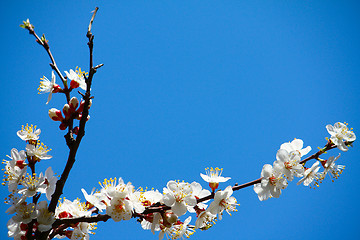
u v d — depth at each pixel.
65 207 0.97
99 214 0.96
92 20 0.94
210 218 0.98
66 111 0.97
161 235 0.98
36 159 0.97
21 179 0.96
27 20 0.96
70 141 0.95
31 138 0.98
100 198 0.97
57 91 0.98
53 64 0.97
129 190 0.96
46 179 0.96
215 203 0.97
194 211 0.98
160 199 0.98
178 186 0.97
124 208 0.96
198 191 0.98
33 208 0.95
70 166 0.95
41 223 0.95
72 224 0.97
